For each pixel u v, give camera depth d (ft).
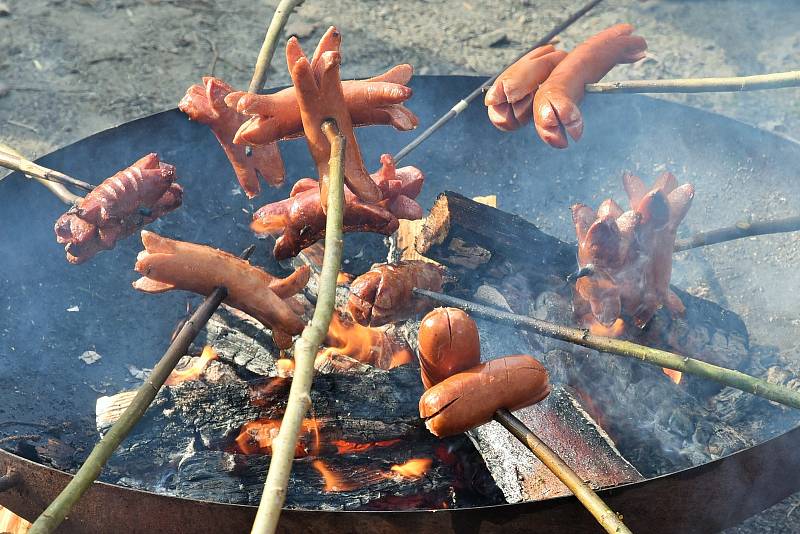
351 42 7.57
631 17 8.08
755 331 4.72
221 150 5.01
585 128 5.23
